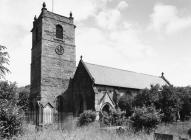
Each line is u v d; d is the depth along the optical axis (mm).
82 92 45125
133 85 49125
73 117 44688
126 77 51344
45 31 47219
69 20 51344
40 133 16453
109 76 47625
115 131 20453
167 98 38188
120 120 31484
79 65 47594
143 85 51625
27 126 18406
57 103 46500
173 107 38438
